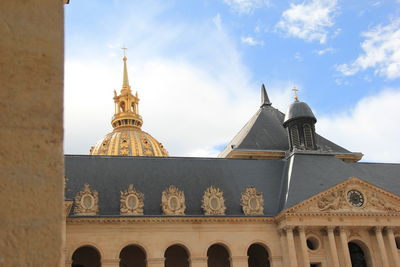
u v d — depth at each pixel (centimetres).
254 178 7312
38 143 685
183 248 6631
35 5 734
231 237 6419
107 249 5919
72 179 6538
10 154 665
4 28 707
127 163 7012
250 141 8469
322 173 7212
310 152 7650
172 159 7312
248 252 7162
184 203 6475
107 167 6850
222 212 6519
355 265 6756
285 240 6462
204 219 6369
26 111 690
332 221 6544
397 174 8012
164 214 6300
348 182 6781
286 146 8525
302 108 8200
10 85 691
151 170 7006
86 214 5984
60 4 754
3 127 673
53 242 652
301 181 7006
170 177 6981
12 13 716
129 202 6222
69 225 5888
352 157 8625
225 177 7212
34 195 664
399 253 6762
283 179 7369
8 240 633
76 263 6278
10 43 706
